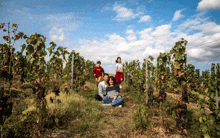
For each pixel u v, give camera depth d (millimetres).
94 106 4617
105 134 2869
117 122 3479
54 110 3438
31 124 2850
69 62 6539
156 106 4496
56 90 3762
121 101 4832
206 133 2352
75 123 3229
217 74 2502
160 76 4250
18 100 4188
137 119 3312
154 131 3029
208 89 2359
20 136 2398
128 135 2850
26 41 2621
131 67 8570
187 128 3152
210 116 2322
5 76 2314
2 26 2307
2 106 2217
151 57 5082
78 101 4758
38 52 2797
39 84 2879
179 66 3125
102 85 5449
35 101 2686
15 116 3125
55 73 5082
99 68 7703
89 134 2811
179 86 3312
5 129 2496
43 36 2850
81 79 6656
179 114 3150
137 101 5547
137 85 7410
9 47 2439
